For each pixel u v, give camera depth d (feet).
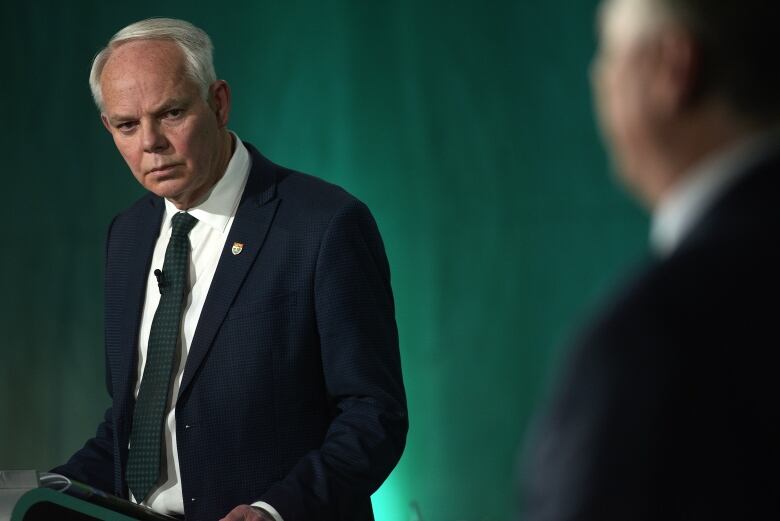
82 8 50.37
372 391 18.22
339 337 18.42
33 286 50.90
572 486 6.58
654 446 6.38
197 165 18.65
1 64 50.70
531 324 47.75
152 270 19.86
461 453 48.24
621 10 7.22
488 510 47.91
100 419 50.52
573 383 6.75
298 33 49.85
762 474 6.31
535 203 47.83
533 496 6.98
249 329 18.52
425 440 48.42
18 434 50.83
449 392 48.37
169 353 18.74
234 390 18.37
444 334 48.52
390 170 49.11
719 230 6.80
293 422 18.53
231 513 16.69
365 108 49.37
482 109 48.24
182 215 19.36
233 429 18.33
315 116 49.75
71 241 50.67
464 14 48.34
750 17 6.75
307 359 18.72
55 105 50.60
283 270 18.72
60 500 14.60
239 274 18.76
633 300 6.69
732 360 6.42
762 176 6.82
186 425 18.40
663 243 7.32
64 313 50.67
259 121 50.11
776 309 6.48
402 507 48.32
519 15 47.75
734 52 6.81
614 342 6.59
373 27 49.24
